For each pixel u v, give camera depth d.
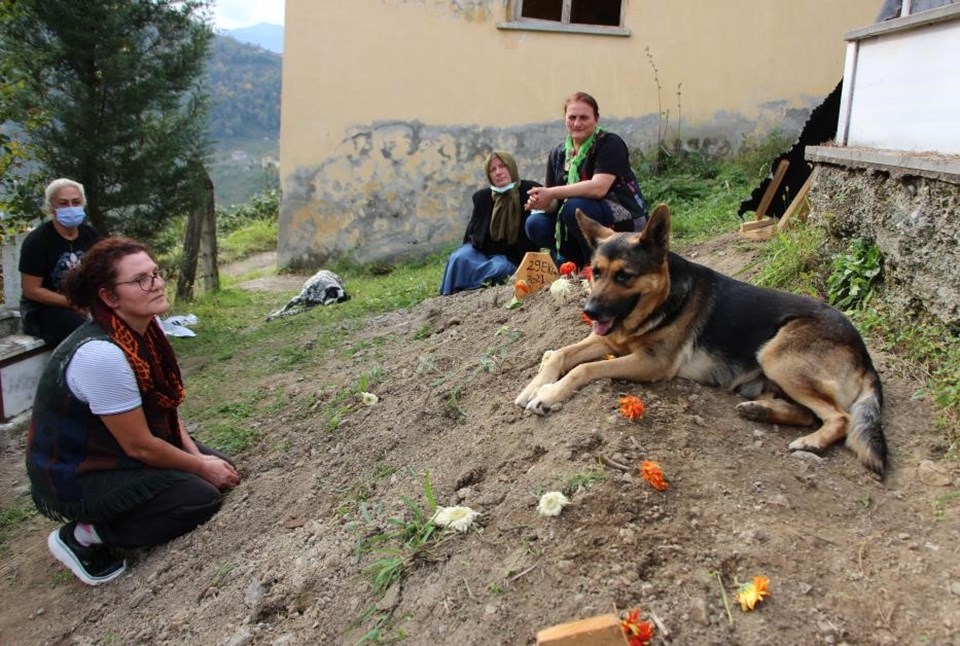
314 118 10.02
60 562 3.82
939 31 3.74
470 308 5.52
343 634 2.61
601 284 3.27
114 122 7.47
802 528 2.53
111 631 3.19
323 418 4.44
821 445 2.94
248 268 12.62
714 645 2.13
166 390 3.66
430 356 4.61
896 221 3.93
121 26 7.37
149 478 3.56
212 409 5.13
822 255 4.73
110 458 3.52
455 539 2.75
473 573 2.56
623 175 5.10
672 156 10.26
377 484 3.47
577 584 2.35
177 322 7.80
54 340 5.78
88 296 3.43
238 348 6.77
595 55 9.98
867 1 9.92
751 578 2.32
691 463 2.82
